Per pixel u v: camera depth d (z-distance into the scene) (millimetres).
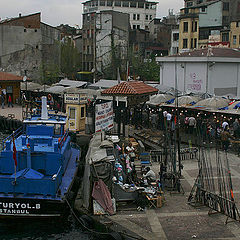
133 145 20750
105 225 12781
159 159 20297
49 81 59906
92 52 66875
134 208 14195
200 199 14562
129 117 29406
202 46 64750
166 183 16703
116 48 65875
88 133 27297
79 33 85250
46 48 61406
